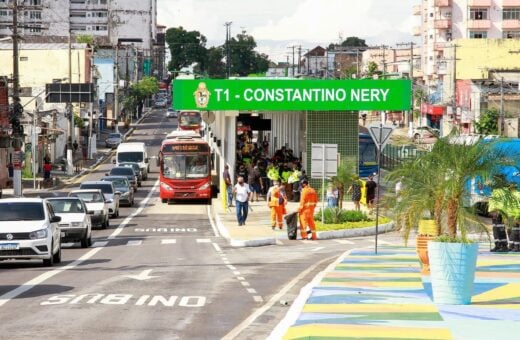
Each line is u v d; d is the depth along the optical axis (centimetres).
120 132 14975
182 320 1962
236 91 6388
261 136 9038
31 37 19100
